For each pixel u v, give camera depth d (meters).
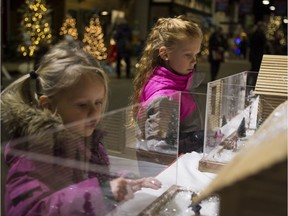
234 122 1.46
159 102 1.08
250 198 0.30
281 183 0.29
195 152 1.30
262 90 1.56
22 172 0.69
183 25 1.56
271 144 0.31
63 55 0.85
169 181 1.02
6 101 0.76
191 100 1.35
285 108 0.51
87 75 0.81
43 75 0.80
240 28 6.57
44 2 7.44
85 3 8.57
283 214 0.29
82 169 0.74
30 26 7.01
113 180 0.80
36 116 0.72
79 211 0.71
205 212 0.83
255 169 0.29
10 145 0.70
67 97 0.78
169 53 1.55
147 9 7.43
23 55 6.76
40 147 0.69
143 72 1.60
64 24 7.90
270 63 1.75
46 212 0.69
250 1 6.38
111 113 0.85
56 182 0.70
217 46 5.30
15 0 7.57
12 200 0.70
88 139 0.77
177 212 0.87
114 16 8.17
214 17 7.00
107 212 0.75
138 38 7.09
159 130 1.05
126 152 0.89
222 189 0.31
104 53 7.08
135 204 0.84
